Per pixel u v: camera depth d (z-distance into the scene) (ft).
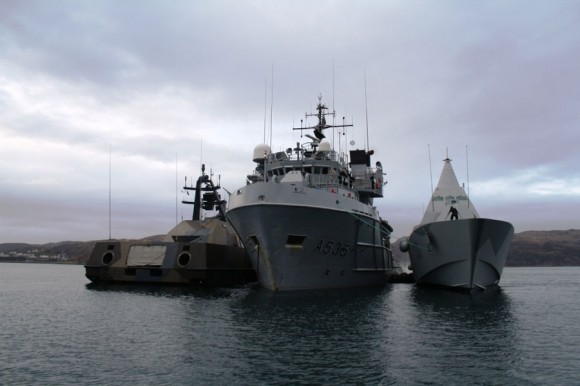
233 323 63.46
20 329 60.64
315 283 102.99
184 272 121.90
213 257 124.67
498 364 43.14
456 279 102.73
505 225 99.35
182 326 61.57
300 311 74.23
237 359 44.39
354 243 109.09
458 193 125.29
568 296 111.75
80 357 45.21
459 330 59.67
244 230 103.30
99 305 84.64
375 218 120.47
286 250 96.99
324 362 43.45
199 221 151.94
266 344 50.67
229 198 111.34
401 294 101.55
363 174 138.51
